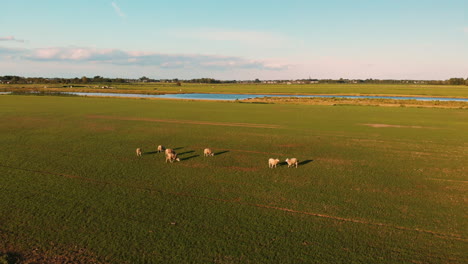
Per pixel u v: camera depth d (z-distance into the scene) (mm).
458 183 23266
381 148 34781
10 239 14680
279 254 13820
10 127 47031
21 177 23531
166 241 14766
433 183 23281
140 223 16484
